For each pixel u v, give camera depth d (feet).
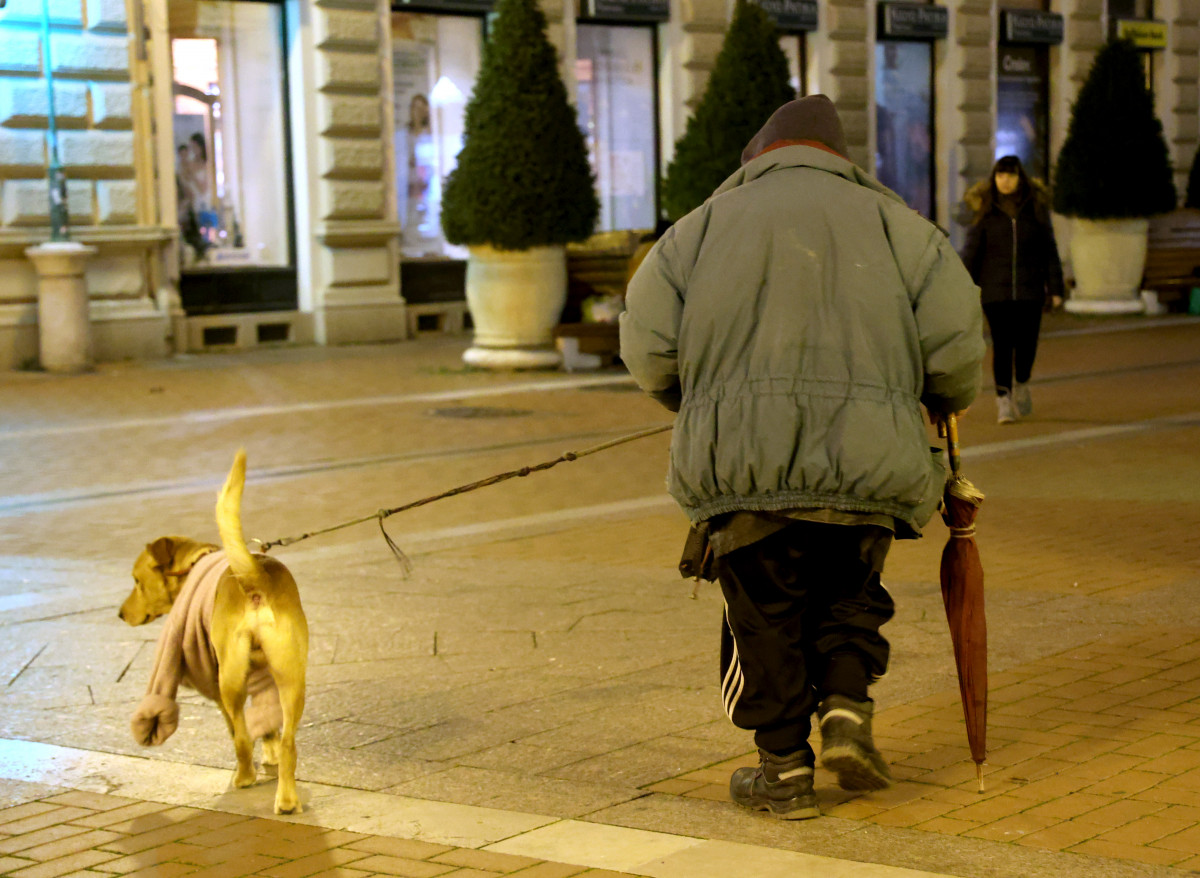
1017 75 112.57
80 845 15.98
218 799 17.38
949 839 14.88
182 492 39.24
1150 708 19.15
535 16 64.80
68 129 71.61
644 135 95.14
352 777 18.03
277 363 72.33
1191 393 55.52
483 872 14.69
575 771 17.88
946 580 16.02
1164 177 92.27
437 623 25.44
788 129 15.94
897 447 14.55
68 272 67.92
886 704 19.88
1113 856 14.25
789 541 15.11
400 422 51.75
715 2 95.50
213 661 17.46
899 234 15.06
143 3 73.67
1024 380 48.88
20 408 56.49
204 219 78.95
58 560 31.30
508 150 65.21
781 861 14.46
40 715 21.01
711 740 18.89
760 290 14.89
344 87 81.35
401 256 86.02
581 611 25.95
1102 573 27.45
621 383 62.23
